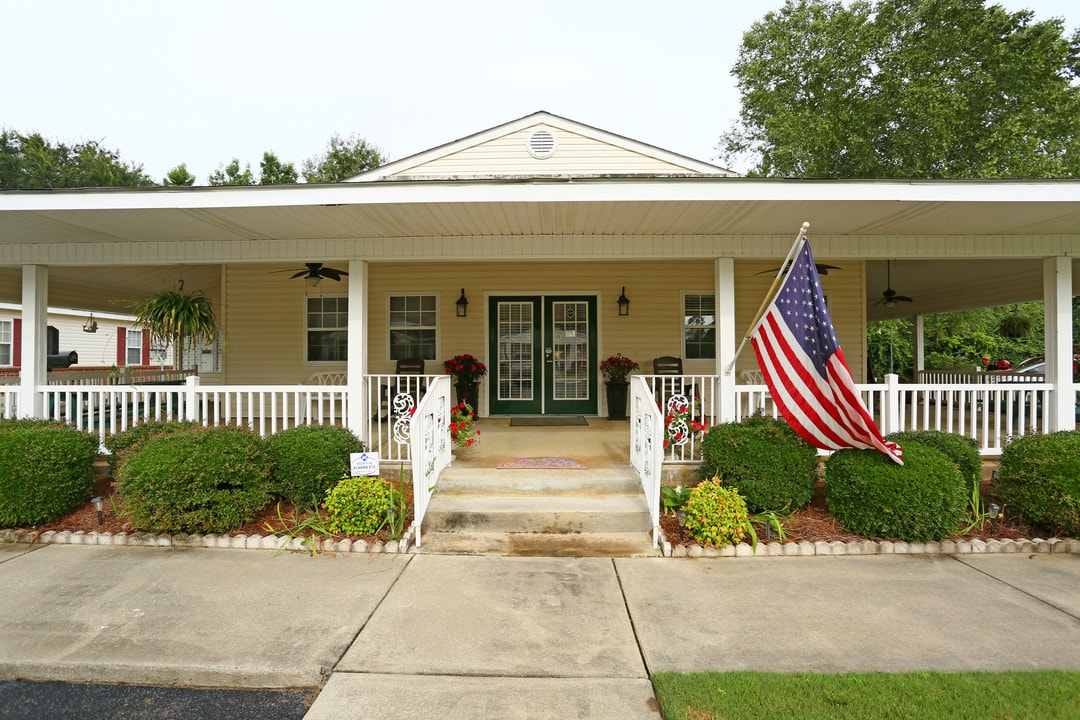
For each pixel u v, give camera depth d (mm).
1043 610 3311
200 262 6301
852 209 5000
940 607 3357
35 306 6293
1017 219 5352
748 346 9203
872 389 5746
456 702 2457
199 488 4418
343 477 4918
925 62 16062
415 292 9320
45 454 4676
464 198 4734
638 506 4723
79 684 2727
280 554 4262
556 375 9336
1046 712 2314
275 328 9492
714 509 4387
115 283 10258
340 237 6121
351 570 3941
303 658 2787
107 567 3975
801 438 4930
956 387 5762
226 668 2707
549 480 5148
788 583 3730
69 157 26344
